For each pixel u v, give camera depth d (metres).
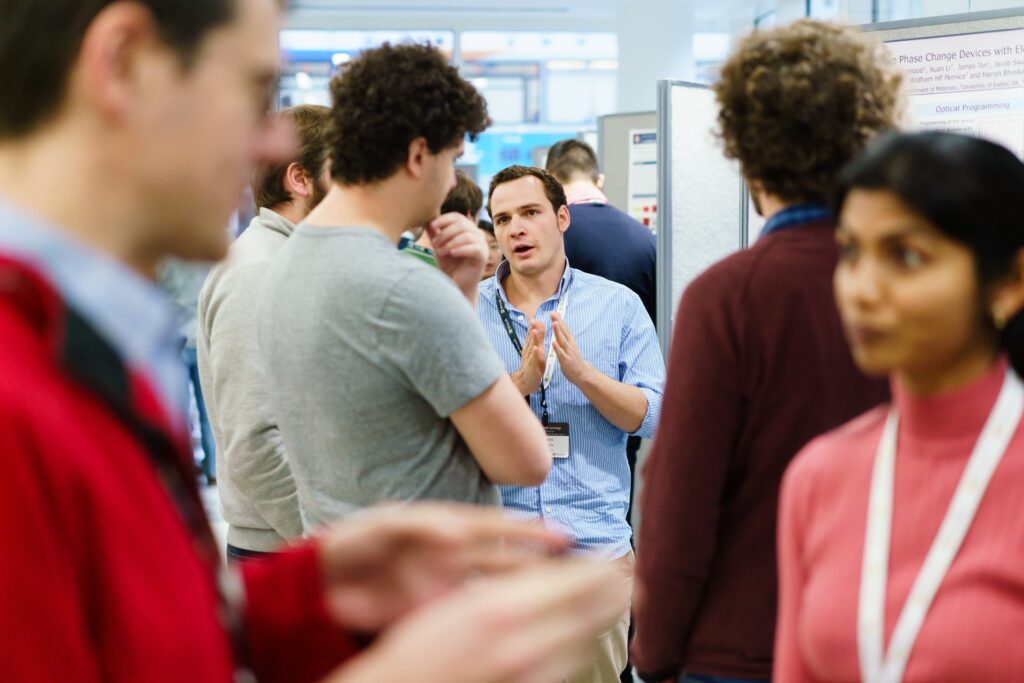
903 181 0.87
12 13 0.56
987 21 2.50
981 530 0.90
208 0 0.59
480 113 1.60
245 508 2.10
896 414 0.98
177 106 0.58
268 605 0.74
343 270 1.51
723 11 10.20
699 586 1.28
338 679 0.47
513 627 0.47
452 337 1.48
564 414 2.44
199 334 2.13
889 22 2.64
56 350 0.51
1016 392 0.91
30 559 0.46
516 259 2.58
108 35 0.56
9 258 0.52
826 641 0.96
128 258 0.60
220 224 0.63
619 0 9.71
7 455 0.47
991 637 0.87
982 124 2.54
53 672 0.47
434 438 1.55
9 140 0.57
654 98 9.91
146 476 0.54
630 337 2.61
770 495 1.25
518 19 10.29
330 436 1.55
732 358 1.23
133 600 0.50
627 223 3.79
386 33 10.15
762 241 1.27
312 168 2.18
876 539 0.95
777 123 1.23
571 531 2.39
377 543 0.72
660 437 1.29
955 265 0.87
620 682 2.47
